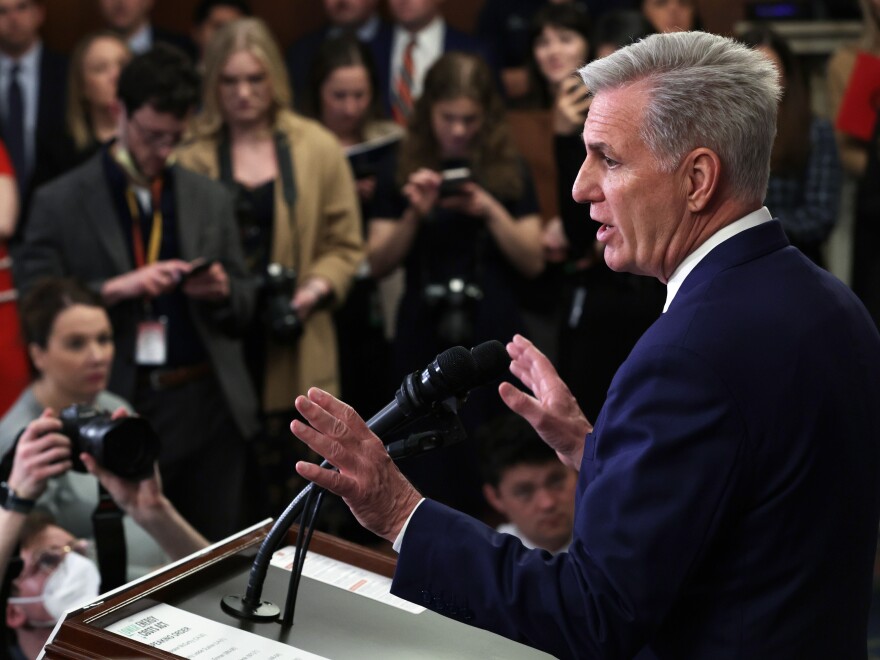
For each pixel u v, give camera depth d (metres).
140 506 3.15
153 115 4.82
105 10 7.64
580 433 2.48
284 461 5.43
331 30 7.38
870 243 6.29
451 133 5.61
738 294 1.93
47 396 4.20
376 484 1.96
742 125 1.92
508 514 4.32
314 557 2.31
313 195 5.44
